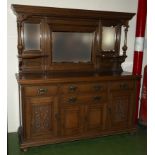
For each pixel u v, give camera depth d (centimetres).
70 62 274
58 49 267
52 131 236
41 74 252
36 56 252
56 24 259
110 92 257
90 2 284
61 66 269
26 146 225
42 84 220
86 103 246
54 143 239
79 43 276
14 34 252
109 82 254
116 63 302
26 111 221
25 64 254
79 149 240
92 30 278
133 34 317
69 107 238
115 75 259
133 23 313
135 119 300
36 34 254
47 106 228
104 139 269
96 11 255
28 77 227
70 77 234
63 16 253
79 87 238
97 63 289
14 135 268
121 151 238
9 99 267
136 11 313
